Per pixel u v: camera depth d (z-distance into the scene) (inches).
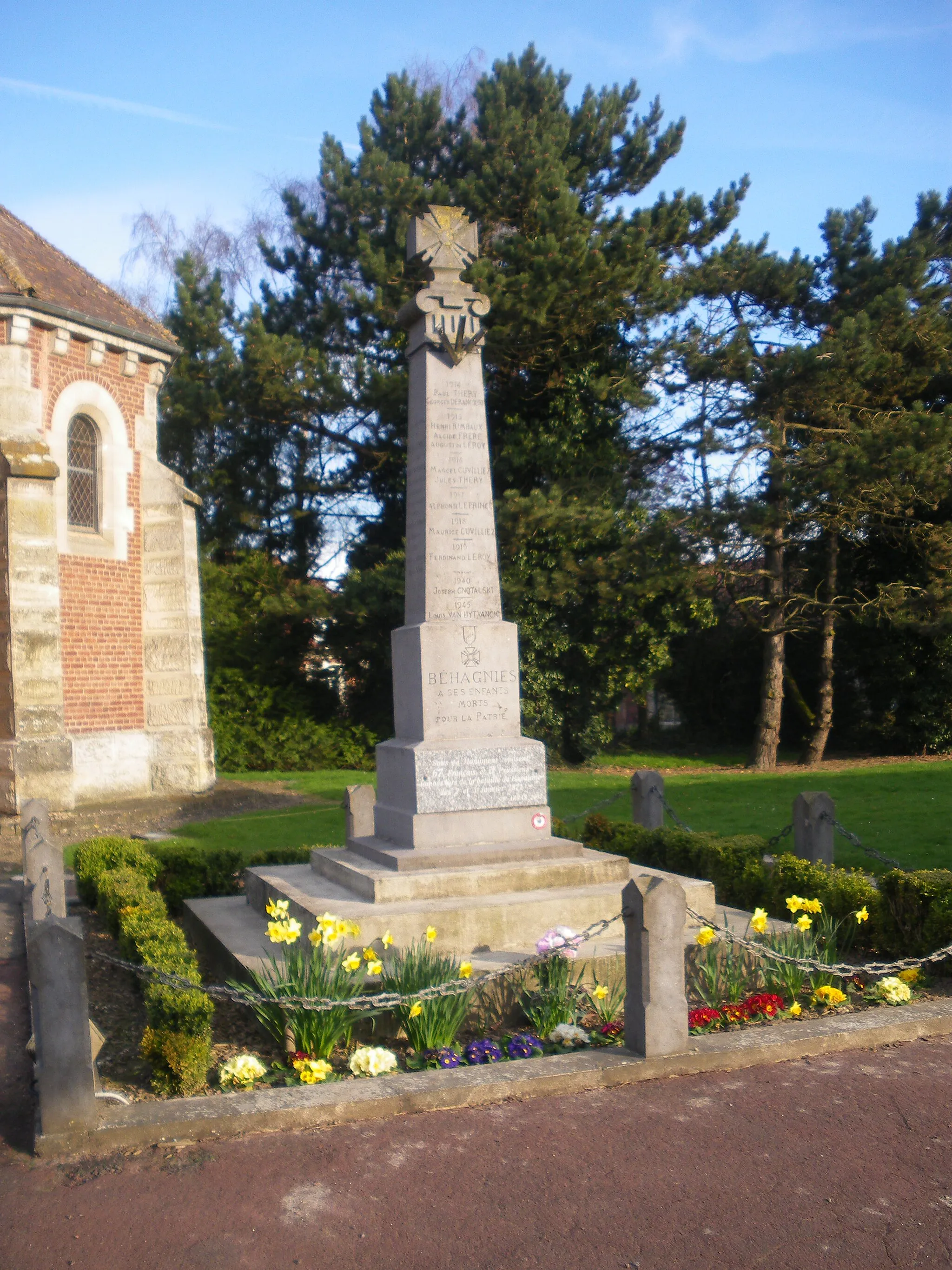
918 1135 187.5
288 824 590.6
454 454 350.0
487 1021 253.6
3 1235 158.2
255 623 1057.5
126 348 720.3
